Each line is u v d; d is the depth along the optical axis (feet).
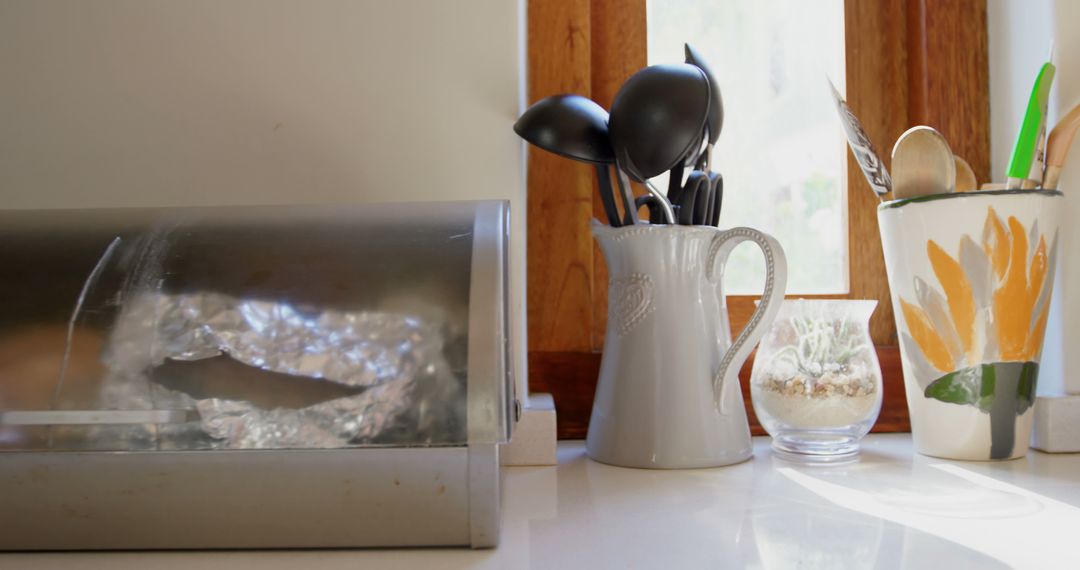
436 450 1.50
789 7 3.17
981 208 2.31
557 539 1.61
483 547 1.55
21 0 2.51
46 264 1.64
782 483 2.13
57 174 2.49
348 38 2.51
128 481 1.49
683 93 2.14
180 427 1.46
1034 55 2.76
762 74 3.16
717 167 3.14
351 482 1.49
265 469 1.49
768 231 3.15
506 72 2.51
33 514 1.50
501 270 1.58
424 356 1.48
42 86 2.50
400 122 2.50
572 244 2.90
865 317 2.53
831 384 2.40
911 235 2.41
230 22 2.52
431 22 2.52
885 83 3.14
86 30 2.51
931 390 2.45
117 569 1.43
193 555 1.52
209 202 2.49
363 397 1.47
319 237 1.69
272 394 1.47
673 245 2.32
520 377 2.53
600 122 2.36
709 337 2.37
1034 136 2.49
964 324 2.37
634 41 3.05
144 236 1.71
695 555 1.50
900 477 2.20
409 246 1.64
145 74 2.51
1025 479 2.17
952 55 2.98
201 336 1.53
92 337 1.53
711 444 2.32
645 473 2.27
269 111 2.50
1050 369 2.72
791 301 2.52
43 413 1.47
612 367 2.42
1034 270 2.34
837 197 3.16
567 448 2.72
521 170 2.56
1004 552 1.52
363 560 1.48
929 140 2.40
